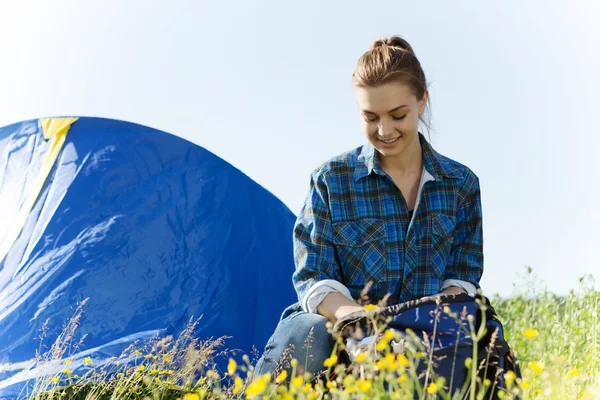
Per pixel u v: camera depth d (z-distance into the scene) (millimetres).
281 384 2139
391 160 2426
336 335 1944
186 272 3586
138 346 3205
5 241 3637
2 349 3211
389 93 2221
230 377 3225
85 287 3430
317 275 2309
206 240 3730
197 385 2775
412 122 2273
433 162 2439
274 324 3637
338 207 2400
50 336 3260
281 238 4047
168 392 2773
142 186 3861
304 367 2137
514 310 3840
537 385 2051
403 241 2381
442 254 2395
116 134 4031
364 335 1960
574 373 1994
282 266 3920
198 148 4102
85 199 3748
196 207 3844
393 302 2346
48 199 3758
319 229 2379
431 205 2410
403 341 1856
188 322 3406
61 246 3588
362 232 2379
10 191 3848
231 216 3877
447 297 1940
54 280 3455
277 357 2207
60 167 3877
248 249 3805
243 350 3416
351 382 1691
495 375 1850
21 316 3322
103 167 3869
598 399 1892
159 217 3746
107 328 3322
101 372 2963
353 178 2424
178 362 3018
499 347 1917
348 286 2379
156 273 3545
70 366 3033
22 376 2992
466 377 1880
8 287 3451
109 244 3590
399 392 1664
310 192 2459
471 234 2467
